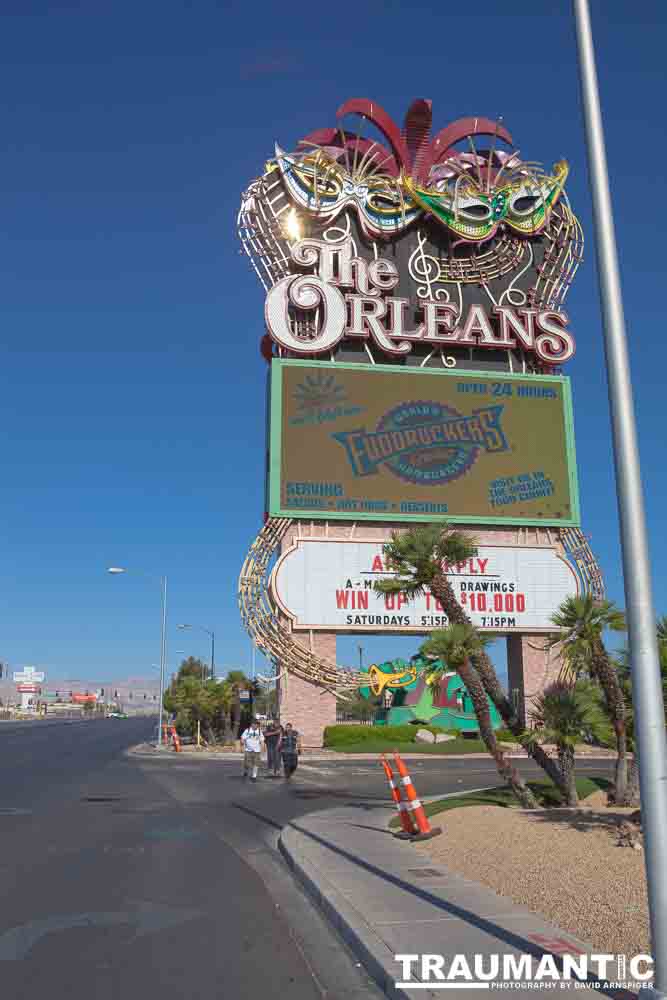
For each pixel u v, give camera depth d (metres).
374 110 47.62
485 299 46.62
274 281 44.50
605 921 7.55
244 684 53.84
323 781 26.67
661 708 5.64
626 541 5.97
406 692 46.72
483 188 47.75
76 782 25.36
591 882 8.80
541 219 47.59
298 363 42.53
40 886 10.30
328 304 43.66
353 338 44.28
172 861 12.10
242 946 7.74
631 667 5.80
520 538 43.31
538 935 7.43
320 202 45.06
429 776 28.14
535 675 42.16
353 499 41.69
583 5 6.96
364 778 27.94
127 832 14.98
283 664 40.34
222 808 18.91
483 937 7.41
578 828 11.99
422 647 16.22
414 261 46.41
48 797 20.95
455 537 16.84
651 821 5.46
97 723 121.44
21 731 76.62
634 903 7.89
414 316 45.66
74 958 7.35
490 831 12.34
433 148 48.31
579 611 16.02
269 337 44.59
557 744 16.05
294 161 45.38
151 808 18.73
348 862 11.09
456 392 43.88
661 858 5.38
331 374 42.78
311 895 9.76
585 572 43.16
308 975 6.92
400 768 13.38
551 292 47.31
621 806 15.59
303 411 42.12
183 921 8.63
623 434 6.13
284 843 12.84
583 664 16.31
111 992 6.48
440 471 42.72
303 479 41.50
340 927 8.14
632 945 6.89
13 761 35.41
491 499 42.97
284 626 40.50
